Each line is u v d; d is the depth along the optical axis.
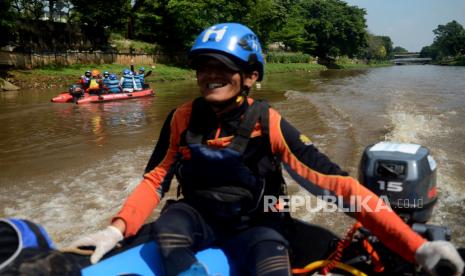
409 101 15.34
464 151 6.98
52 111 14.85
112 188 6.11
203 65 2.06
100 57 34.94
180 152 2.18
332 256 2.23
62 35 32.78
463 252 2.09
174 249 1.93
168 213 2.11
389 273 2.18
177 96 20.30
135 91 19.55
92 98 17.39
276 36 66.31
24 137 10.24
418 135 8.49
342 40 80.62
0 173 7.10
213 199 2.07
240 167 2.03
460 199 4.86
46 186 6.33
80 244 2.05
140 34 45.34
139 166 7.20
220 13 46.53
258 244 1.98
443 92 19.62
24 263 1.53
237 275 2.07
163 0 43.34
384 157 2.36
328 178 2.01
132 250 2.10
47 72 27.67
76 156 8.12
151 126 11.45
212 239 2.13
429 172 2.34
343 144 7.96
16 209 5.43
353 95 18.59
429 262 1.75
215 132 2.08
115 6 36.06
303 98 17.41
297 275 2.24
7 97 19.86
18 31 28.61
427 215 2.37
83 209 5.37
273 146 2.09
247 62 2.05
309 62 69.50
